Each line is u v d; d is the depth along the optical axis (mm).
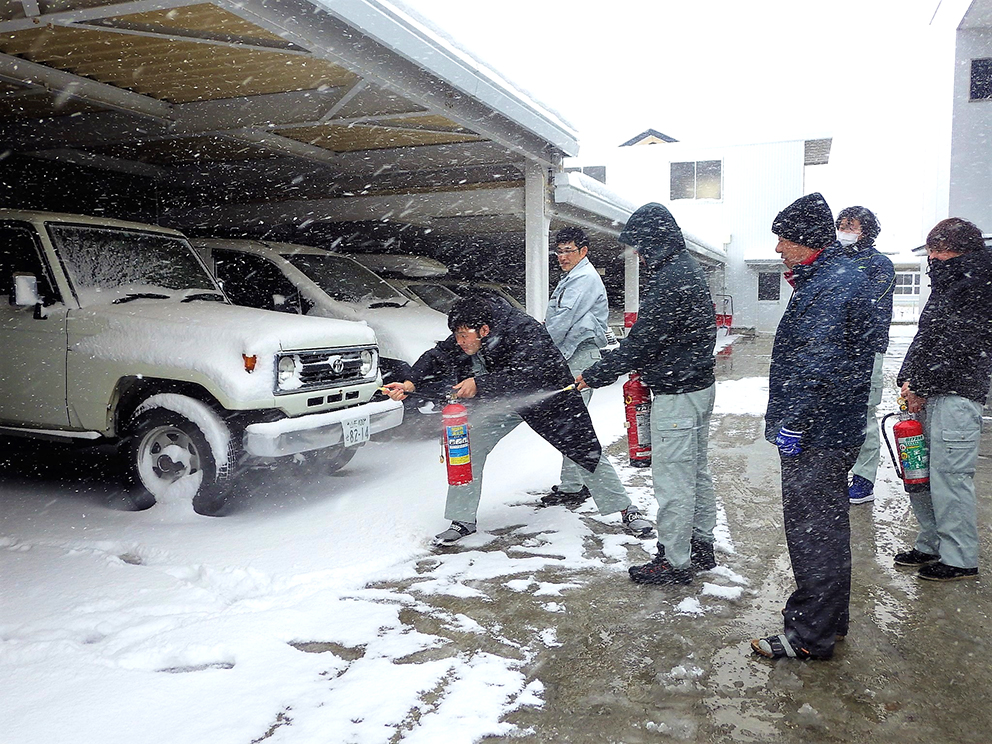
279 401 4859
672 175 27609
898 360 15680
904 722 2621
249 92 6699
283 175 9555
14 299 4863
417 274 10711
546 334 4297
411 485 5730
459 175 9359
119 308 5270
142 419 5004
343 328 5535
